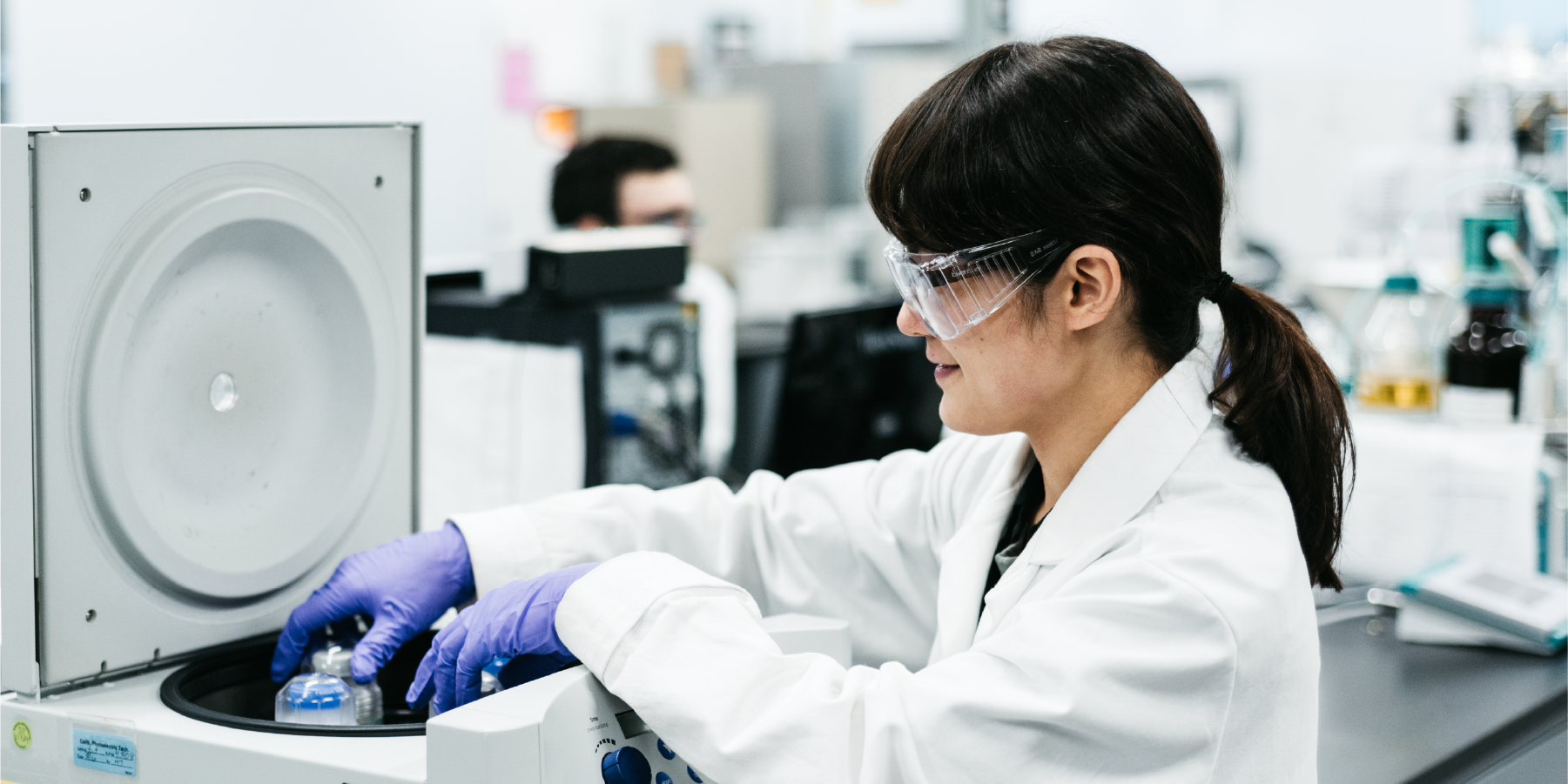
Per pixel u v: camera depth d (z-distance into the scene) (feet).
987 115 2.91
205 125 3.32
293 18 15.58
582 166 10.80
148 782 3.05
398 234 3.95
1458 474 5.97
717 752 2.74
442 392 6.20
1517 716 4.44
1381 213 10.61
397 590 3.51
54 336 3.04
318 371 3.79
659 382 6.10
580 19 17.74
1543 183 6.91
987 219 2.91
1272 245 14.94
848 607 4.11
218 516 3.51
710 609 2.93
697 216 13.61
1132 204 2.90
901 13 19.39
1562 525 5.92
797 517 4.17
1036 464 3.66
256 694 3.63
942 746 2.70
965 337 3.06
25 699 3.18
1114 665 2.66
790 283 15.66
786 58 19.25
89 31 15.14
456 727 2.57
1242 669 2.73
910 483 4.14
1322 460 3.14
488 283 6.44
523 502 6.04
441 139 16.71
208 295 3.42
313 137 3.62
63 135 3.01
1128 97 2.91
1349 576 6.12
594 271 5.90
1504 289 6.37
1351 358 6.73
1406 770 4.00
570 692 2.78
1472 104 10.03
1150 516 3.05
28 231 2.95
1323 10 18.25
